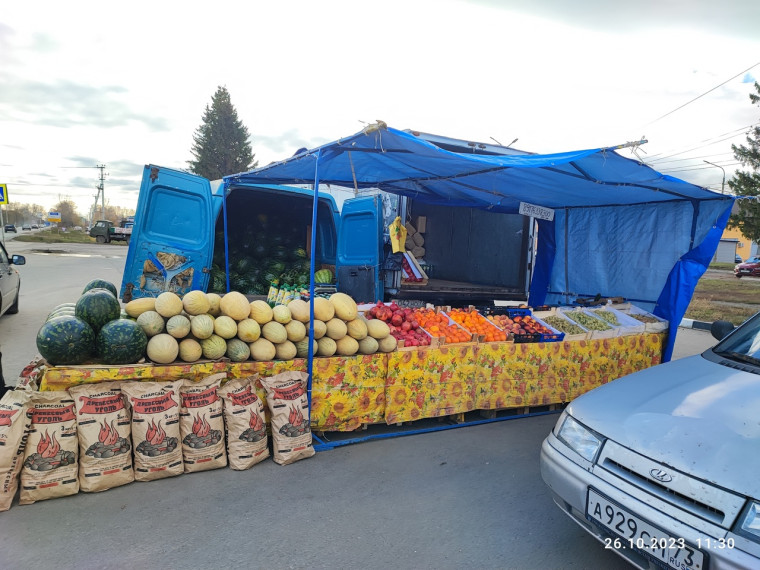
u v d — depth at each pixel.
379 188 6.50
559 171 4.79
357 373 4.27
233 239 8.15
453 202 6.98
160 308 3.63
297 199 8.14
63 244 40.91
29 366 3.66
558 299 7.71
